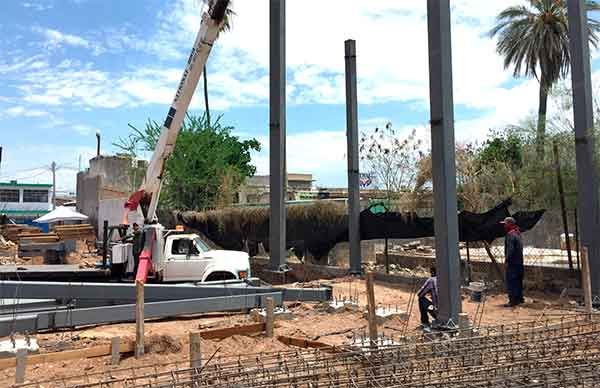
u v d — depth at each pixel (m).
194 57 11.85
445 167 8.78
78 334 9.34
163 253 13.21
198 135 30.81
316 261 18.97
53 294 10.48
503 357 6.39
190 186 30.34
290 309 11.46
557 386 5.66
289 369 6.03
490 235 13.89
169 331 9.50
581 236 12.03
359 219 16.81
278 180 15.59
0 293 10.33
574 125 12.14
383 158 20.08
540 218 13.81
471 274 14.80
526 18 30.22
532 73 30.80
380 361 6.23
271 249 15.70
